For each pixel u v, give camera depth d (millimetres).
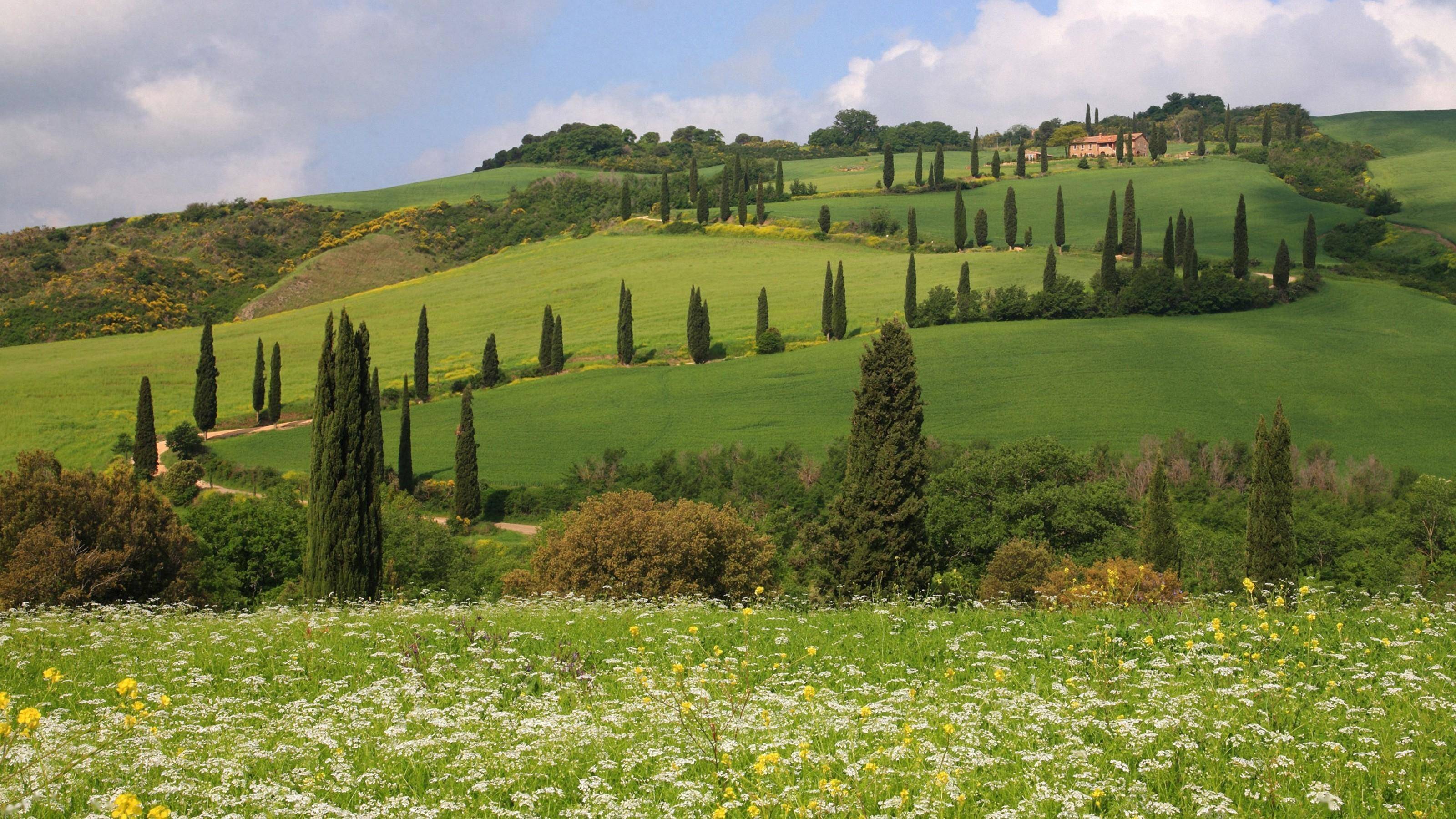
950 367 95938
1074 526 46656
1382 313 106312
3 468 82312
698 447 84000
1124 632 12234
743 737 8414
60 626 14141
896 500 30531
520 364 110188
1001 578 34000
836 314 109688
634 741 8508
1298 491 62406
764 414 90188
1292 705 9133
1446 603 13219
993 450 71438
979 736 8273
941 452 70562
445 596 23891
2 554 32469
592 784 7531
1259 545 30297
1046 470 50969
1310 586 14391
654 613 14906
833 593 30250
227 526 48469
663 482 74375
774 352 107625
